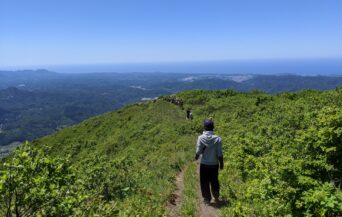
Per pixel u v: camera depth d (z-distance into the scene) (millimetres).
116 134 46219
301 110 25781
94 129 54375
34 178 5738
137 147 35031
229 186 11805
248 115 32969
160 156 23219
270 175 7832
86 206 7598
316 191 6422
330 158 8289
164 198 11312
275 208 7293
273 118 23172
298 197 6855
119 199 11891
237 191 11328
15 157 5793
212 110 44969
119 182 13750
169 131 35812
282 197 7129
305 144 9266
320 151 8633
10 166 5582
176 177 15555
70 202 6254
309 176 7773
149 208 9883
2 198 5711
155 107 55062
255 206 8953
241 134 21016
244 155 14430
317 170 7906
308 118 17469
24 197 5719
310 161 8117
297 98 40094
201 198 11461
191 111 45906
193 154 20812
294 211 6707
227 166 14586
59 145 52406
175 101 56000
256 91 52594
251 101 44219
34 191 5719
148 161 22297
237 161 14406
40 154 6168
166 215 9648
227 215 9375
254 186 9641
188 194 11875
